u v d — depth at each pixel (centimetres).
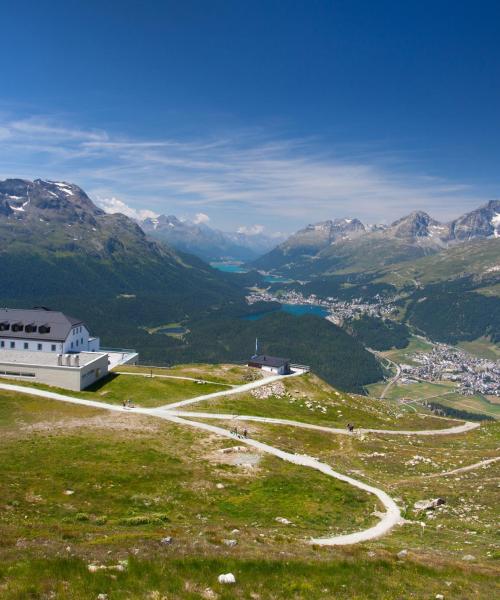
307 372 16025
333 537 4378
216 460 6838
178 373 13700
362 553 3438
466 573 3147
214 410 10581
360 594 2627
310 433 9794
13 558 2644
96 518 4409
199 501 5256
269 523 4809
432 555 3681
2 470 5444
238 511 5122
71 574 2452
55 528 3759
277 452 7662
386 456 8288
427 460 7944
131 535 3522
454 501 5747
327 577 2795
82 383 10994
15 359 11250
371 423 12300
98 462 6097
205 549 3123
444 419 13788
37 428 7662
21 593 2192
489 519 5134
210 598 2362
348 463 7650
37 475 5397
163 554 2906
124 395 10906
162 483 5641
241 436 8456
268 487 5906
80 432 7594
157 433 8062
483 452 8725
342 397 14538
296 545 3631
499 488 6094
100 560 2723
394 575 2962
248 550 3219
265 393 13000
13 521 4009
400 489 6247
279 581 2661
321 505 5481
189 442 7725
